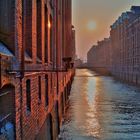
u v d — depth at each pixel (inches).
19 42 323.3
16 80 302.0
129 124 1018.7
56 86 813.9
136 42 2935.5
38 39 510.3
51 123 650.2
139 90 2361.0
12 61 287.7
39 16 508.1
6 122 288.0
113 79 4037.9
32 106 396.5
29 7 405.1
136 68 2935.5
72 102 1620.3
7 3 300.2
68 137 841.5
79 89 2453.2
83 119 1103.0
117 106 1467.8
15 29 304.7
